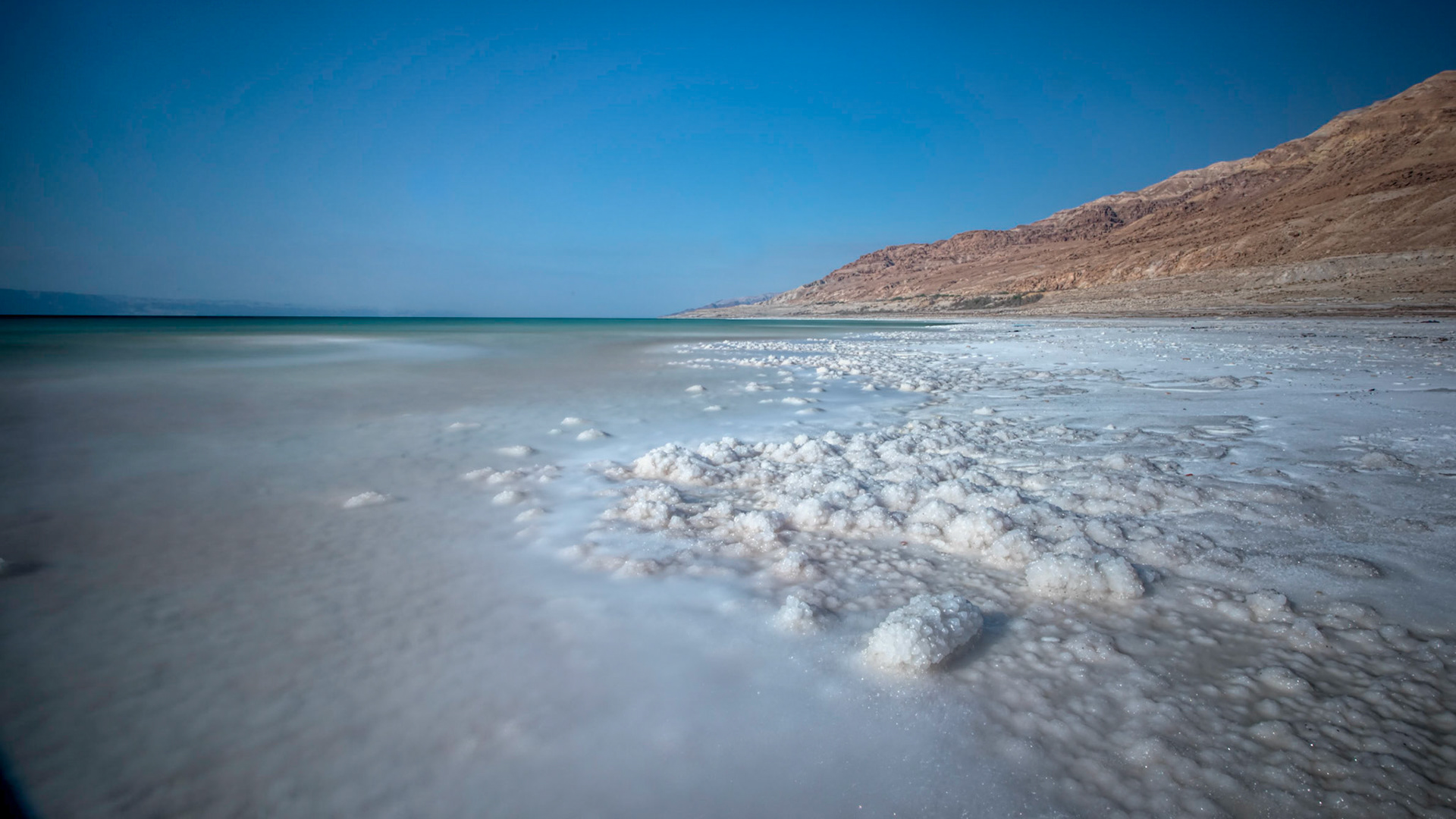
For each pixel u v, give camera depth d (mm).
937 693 2193
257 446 6113
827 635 2578
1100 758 1894
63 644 2525
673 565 3293
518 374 12656
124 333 31906
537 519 4012
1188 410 7387
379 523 3957
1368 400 7621
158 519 4027
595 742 1975
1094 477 4488
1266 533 3559
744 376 12211
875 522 3850
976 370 12719
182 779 1836
